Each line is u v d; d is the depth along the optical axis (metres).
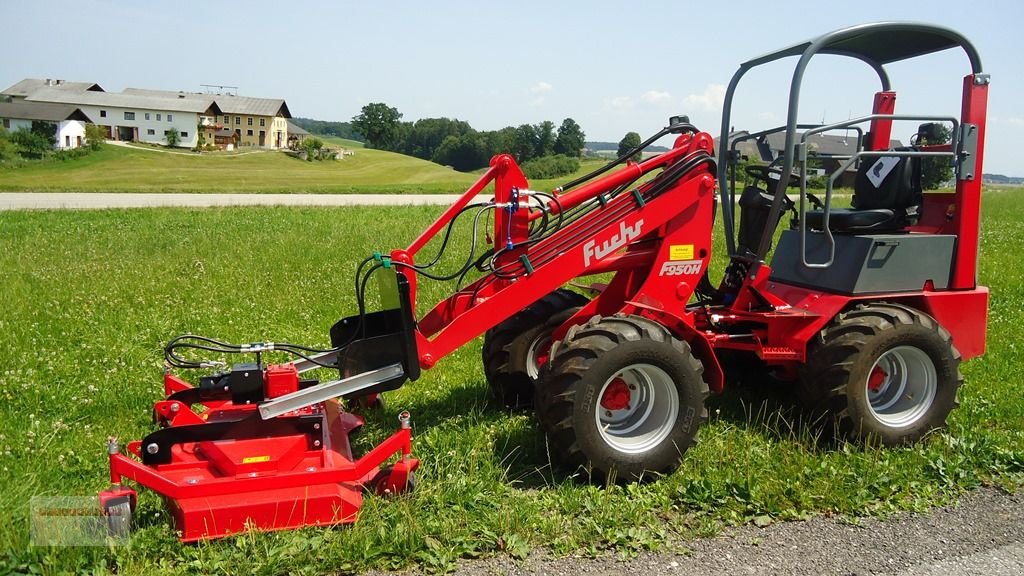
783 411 5.40
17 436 4.73
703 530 3.87
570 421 4.16
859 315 4.76
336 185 41.81
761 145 5.44
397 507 3.89
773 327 4.90
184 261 11.49
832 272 5.00
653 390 4.47
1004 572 3.58
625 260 4.89
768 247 4.91
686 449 4.41
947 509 4.17
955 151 4.94
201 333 7.30
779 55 5.08
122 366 6.11
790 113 4.65
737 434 5.00
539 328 5.44
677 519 4.00
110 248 12.91
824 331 4.84
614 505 4.04
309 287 9.58
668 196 4.79
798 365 4.98
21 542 3.44
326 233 15.64
